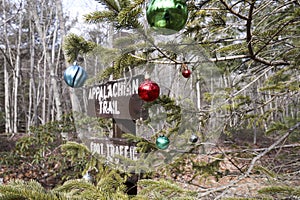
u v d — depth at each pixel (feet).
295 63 5.78
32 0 23.85
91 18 2.65
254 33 4.68
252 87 8.14
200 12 4.45
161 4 2.05
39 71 42.39
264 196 2.90
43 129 13.16
